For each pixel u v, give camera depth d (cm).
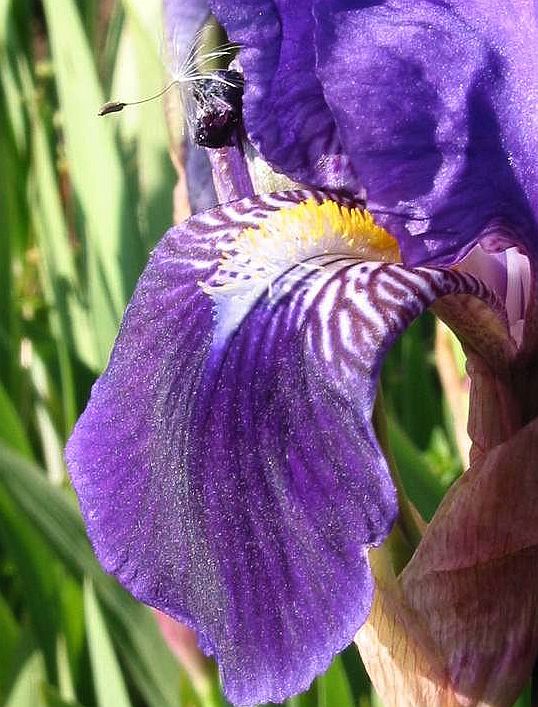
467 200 11
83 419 11
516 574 11
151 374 11
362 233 11
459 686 11
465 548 11
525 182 11
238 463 10
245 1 11
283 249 11
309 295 11
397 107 10
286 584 10
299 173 12
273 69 11
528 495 11
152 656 17
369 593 9
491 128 10
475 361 12
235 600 10
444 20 10
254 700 10
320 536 10
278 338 10
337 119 10
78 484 11
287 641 10
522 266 11
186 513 10
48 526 16
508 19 10
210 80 12
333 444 10
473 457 12
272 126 11
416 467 17
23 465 16
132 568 11
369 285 11
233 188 13
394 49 10
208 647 10
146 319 11
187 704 16
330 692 14
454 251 11
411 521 12
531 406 11
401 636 11
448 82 10
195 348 11
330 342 10
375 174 10
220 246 11
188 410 11
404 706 11
